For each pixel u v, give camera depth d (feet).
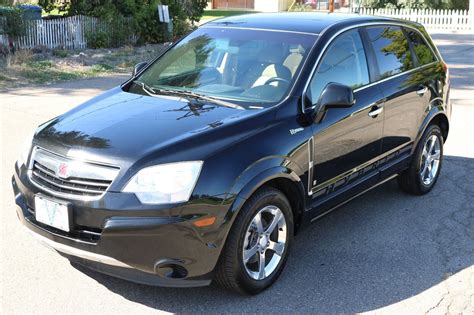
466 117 32.40
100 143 12.78
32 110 32.73
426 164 20.48
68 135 13.41
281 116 14.17
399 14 97.35
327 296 13.64
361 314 12.91
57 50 54.85
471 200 20.12
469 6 96.73
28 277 14.17
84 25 59.36
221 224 12.25
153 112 14.35
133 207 11.84
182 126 13.39
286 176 13.55
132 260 12.02
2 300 13.14
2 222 17.33
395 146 18.30
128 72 48.01
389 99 17.54
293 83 15.01
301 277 14.52
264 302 13.35
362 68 17.10
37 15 57.82
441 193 20.77
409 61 19.47
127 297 13.42
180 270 12.28
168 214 11.83
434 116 20.04
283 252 14.15
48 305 13.00
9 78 42.04
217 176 12.28
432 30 90.89
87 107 15.40
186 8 71.26
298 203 14.48
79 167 12.48
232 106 14.61
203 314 12.81
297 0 131.23
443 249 16.24
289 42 16.26
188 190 12.01
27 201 13.47
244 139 13.14
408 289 14.01
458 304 13.37
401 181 20.26
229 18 18.92
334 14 18.84
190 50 17.63
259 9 133.18
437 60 21.20
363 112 16.31
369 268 15.05
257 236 13.33
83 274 14.37
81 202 12.19
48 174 13.08
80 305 13.03
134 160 12.17
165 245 11.91
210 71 16.47
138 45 63.93
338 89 14.38
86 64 49.80
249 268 13.53
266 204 13.30
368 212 18.94
